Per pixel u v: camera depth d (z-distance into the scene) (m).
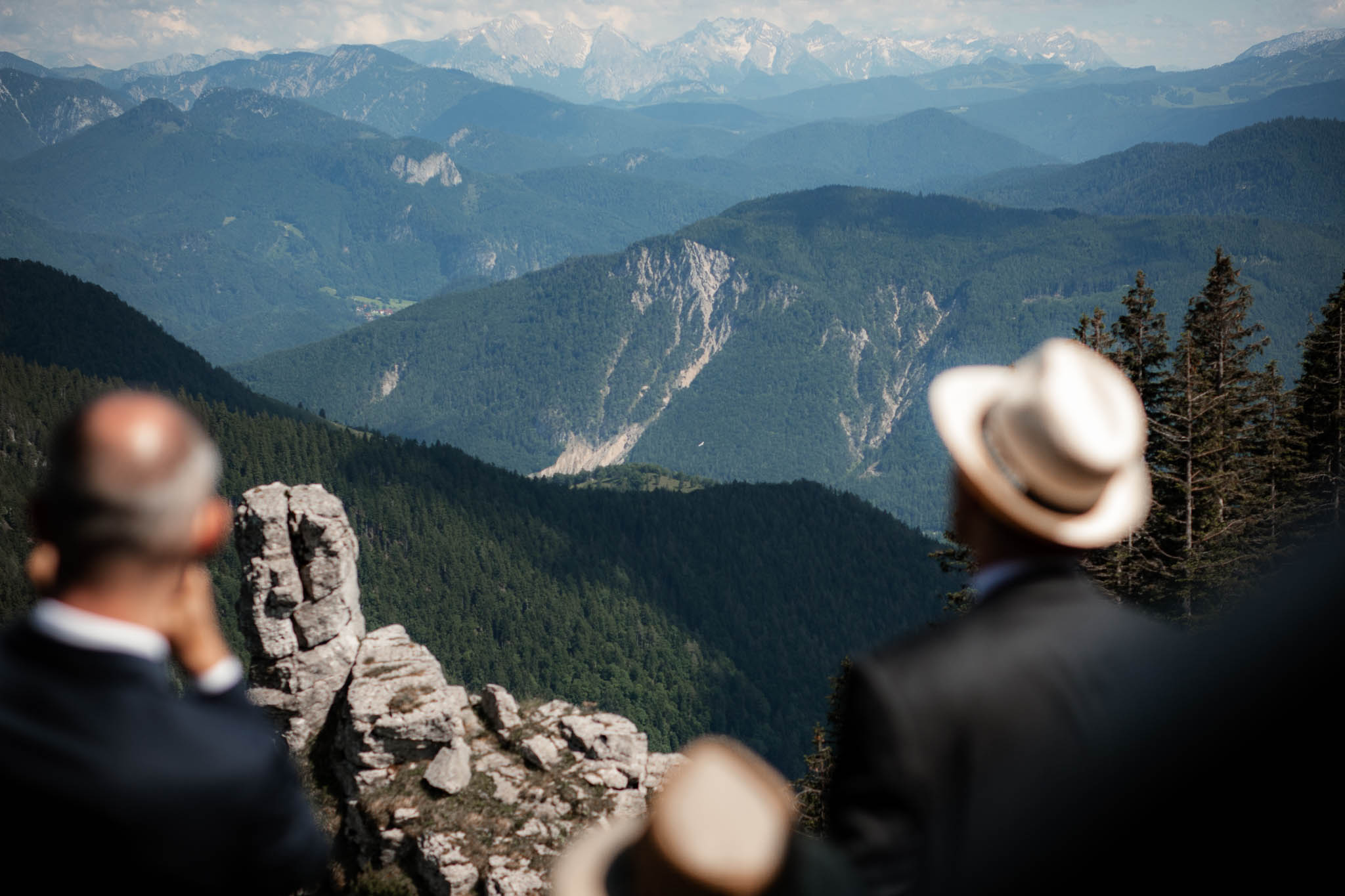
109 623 2.87
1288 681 1.39
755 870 1.90
